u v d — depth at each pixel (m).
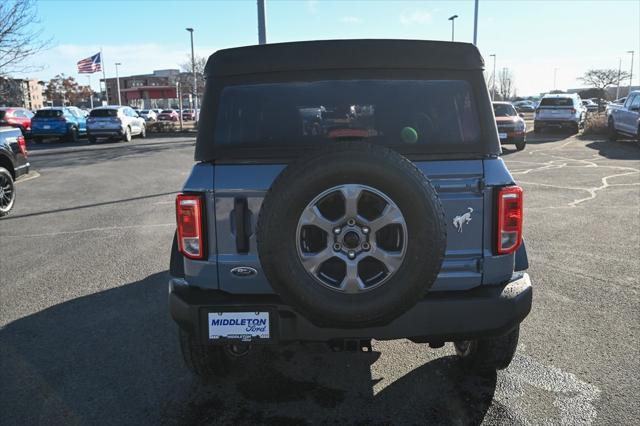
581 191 10.91
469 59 3.21
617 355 4.01
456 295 2.98
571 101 25.66
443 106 3.21
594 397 3.46
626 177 12.59
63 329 4.74
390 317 2.72
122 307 5.24
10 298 5.54
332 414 3.36
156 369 3.99
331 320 2.70
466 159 3.00
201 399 3.57
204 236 3.03
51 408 3.49
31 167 17.73
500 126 19.22
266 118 3.24
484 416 3.29
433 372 3.86
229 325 2.98
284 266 2.66
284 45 3.22
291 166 2.69
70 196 12.02
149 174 15.45
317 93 3.23
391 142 3.21
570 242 7.09
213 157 3.15
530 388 3.59
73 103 94.12
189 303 3.00
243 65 3.23
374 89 3.22
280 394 3.61
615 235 7.42
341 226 2.67
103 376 3.90
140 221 9.23
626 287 5.41
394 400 3.50
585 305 4.97
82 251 7.33
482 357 3.60
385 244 2.75
